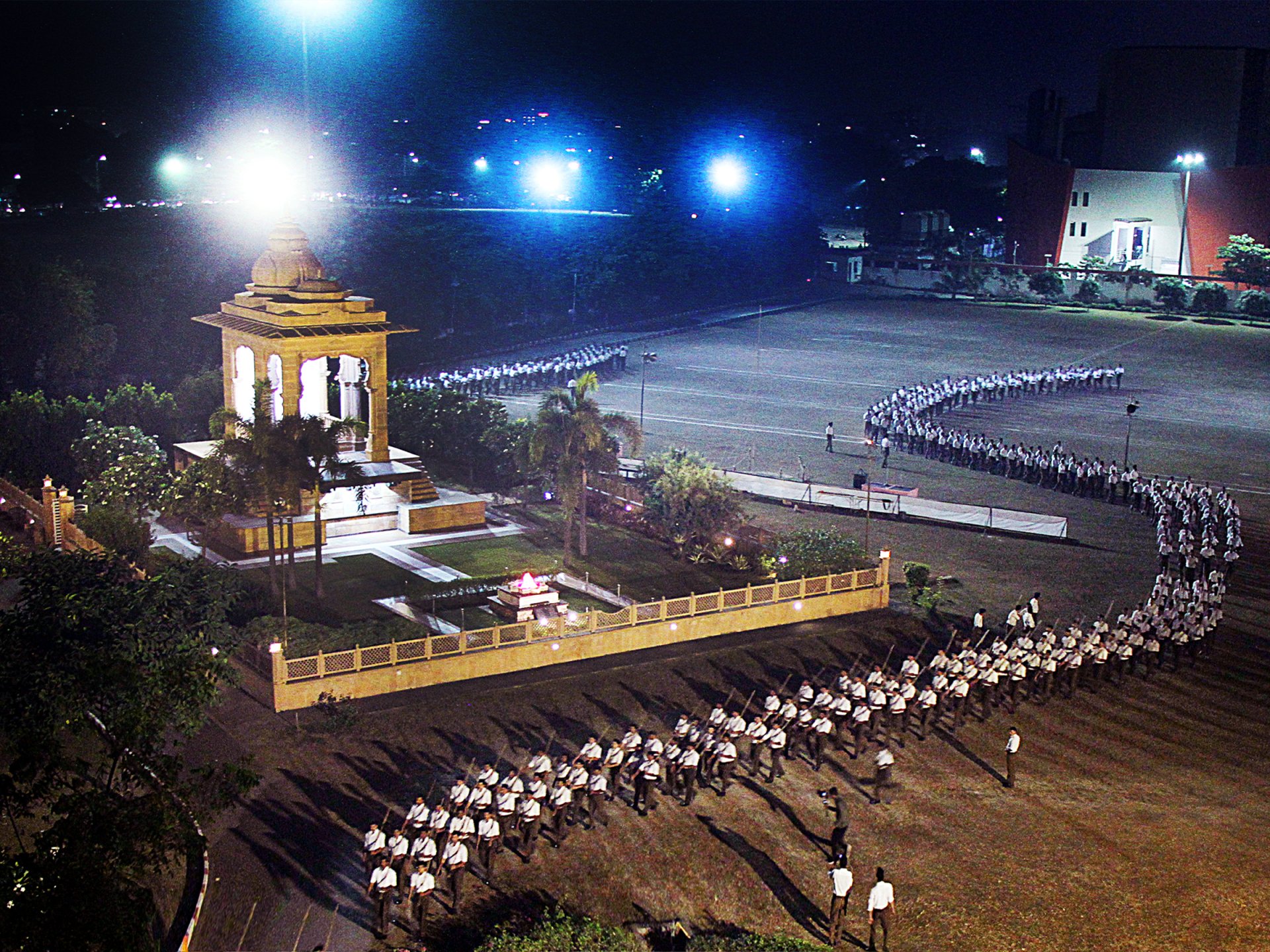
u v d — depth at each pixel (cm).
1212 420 8075
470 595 4250
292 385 4738
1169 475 6650
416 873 2548
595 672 3756
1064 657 3834
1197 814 3194
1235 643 4366
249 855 2741
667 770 3123
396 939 2512
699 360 10056
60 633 3025
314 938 2484
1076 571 4988
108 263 9769
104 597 3156
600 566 4712
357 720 3353
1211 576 4616
